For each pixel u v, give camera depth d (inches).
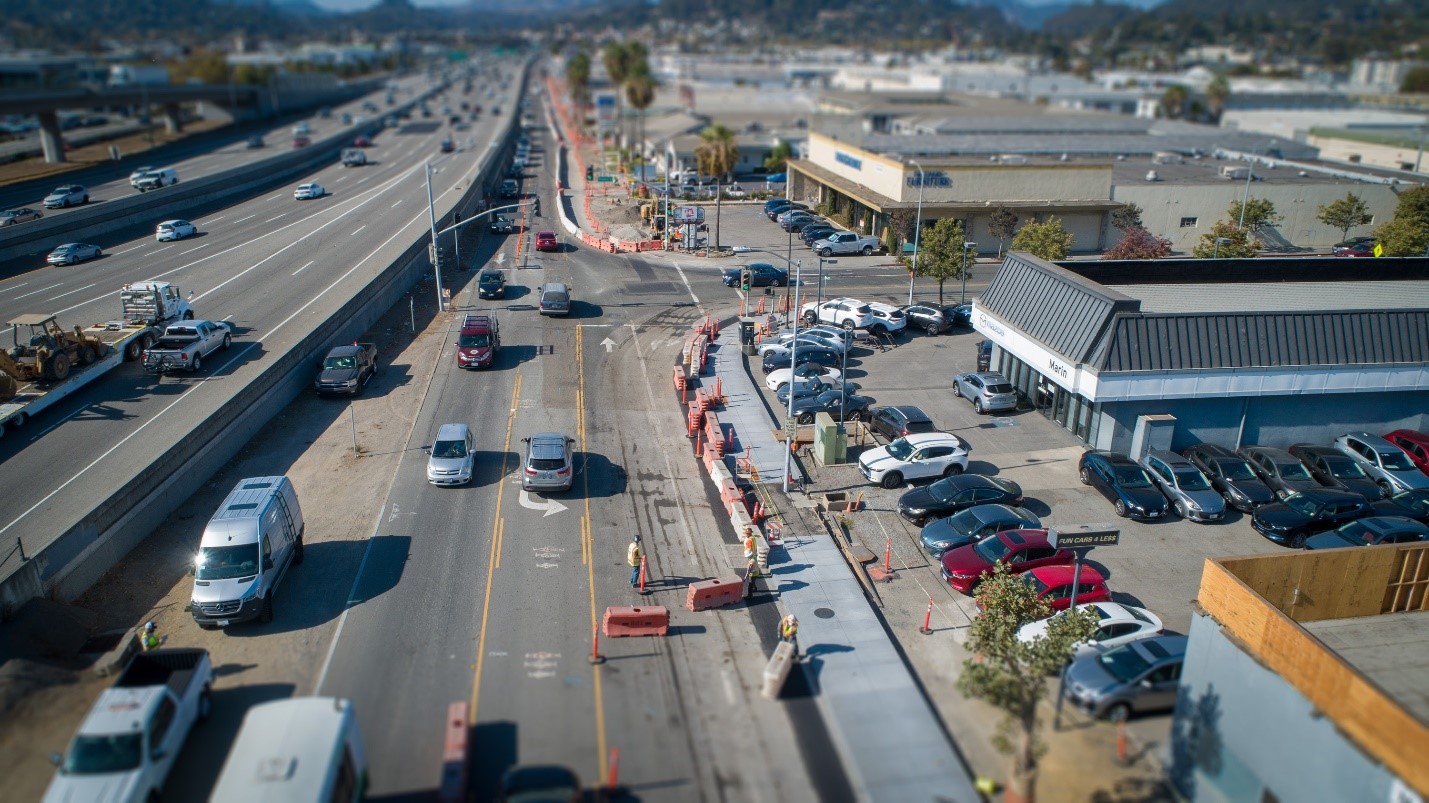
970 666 808.3
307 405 1625.2
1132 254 2370.8
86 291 2158.0
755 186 4057.6
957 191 2770.7
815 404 1581.0
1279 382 1396.4
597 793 741.3
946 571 1098.1
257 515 1000.9
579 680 896.3
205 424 1331.2
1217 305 1595.7
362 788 723.4
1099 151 3902.6
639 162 4517.7
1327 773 691.4
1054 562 1123.9
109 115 6983.3
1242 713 773.3
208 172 3917.3
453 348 1937.7
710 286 2476.6
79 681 847.1
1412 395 1475.1
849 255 2812.5
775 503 1289.4
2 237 2421.3
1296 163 3597.4
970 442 1507.1
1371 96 6427.2
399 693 869.2
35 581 965.8
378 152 4827.8
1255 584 889.5
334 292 2154.3
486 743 801.6
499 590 1050.7
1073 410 1531.7
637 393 1707.7
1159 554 1180.5
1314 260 1754.4
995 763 794.8
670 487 1333.7
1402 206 2559.1
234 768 648.4
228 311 2012.8
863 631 992.9
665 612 967.0
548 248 2829.7
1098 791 753.0
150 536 1178.6
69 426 1408.7
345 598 1029.8
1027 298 1595.7
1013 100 5708.7
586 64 7091.5
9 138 5457.7
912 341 2048.5
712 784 759.7
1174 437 1443.2
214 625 950.4
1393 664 858.8
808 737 823.1
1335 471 1350.9
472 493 1298.0
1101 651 900.6
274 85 6737.2
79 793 676.7
